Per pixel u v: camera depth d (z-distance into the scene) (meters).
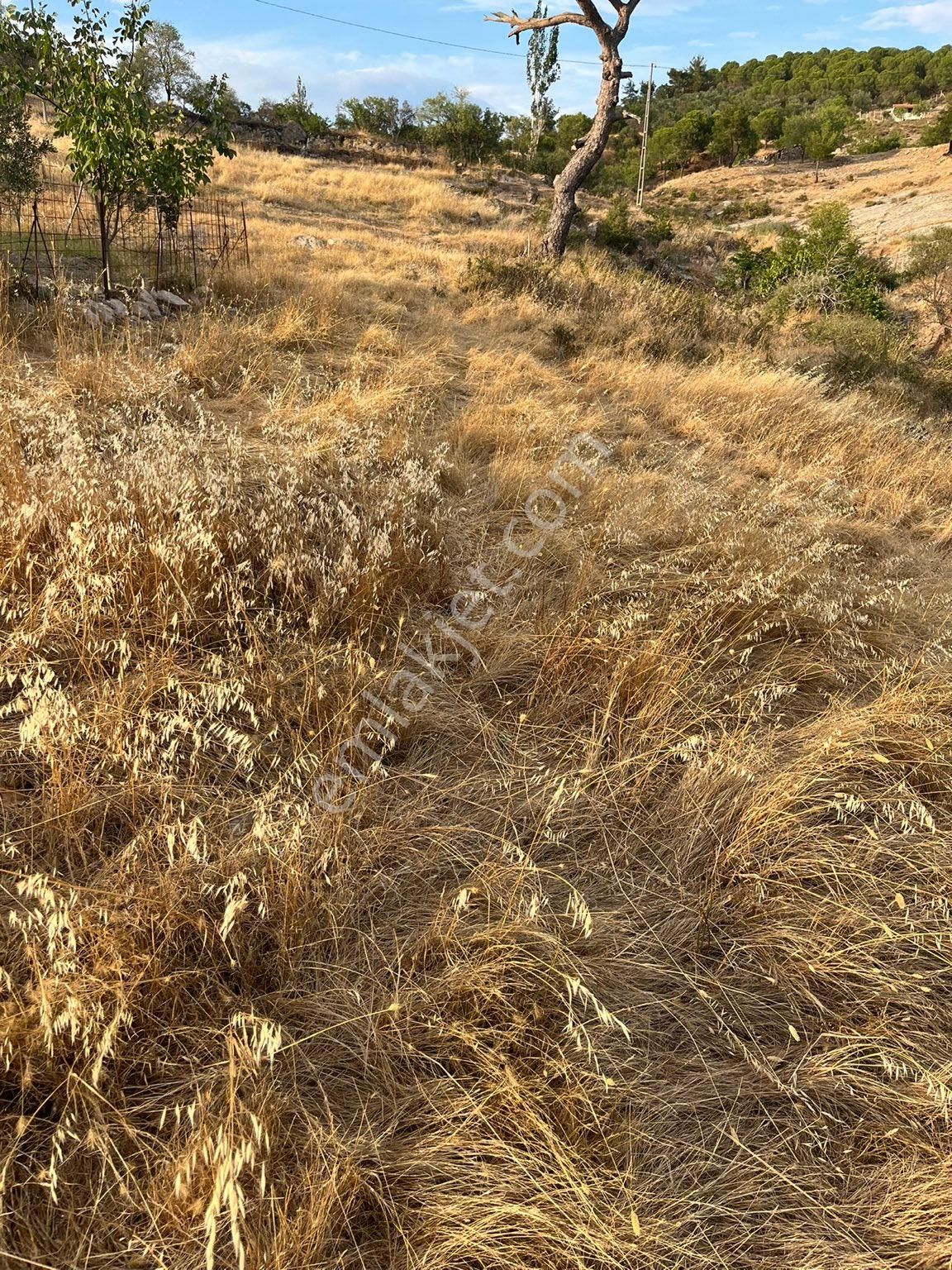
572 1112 1.80
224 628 3.20
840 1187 1.84
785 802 2.74
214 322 6.99
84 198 11.22
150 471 3.52
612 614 3.79
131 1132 1.62
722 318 12.40
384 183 23.28
